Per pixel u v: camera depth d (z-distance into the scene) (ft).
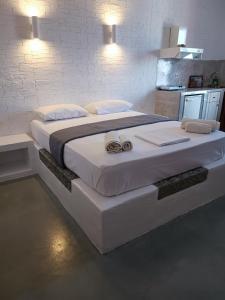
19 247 5.60
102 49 10.97
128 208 5.36
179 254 5.38
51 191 8.07
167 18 12.70
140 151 6.02
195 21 13.83
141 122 8.83
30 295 4.44
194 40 14.11
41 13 9.02
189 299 4.36
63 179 6.66
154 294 4.46
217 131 7.94
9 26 8.56
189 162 6.59
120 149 5.90
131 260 5.22
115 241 5.46
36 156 9.04
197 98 13.58
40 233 6.06
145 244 5.67
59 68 10.04
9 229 6.22
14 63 9.01
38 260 5.23
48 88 10.02
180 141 6.76
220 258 5.27
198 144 6.64
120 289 4.56
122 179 5.41
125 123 8.68
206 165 7.10
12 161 9.85
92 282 4.71
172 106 13.11
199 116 14.24
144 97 13.42
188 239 5.83
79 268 5.02
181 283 4.67
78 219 6.27
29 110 9.84
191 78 15.44
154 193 5.76
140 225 5.81
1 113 9.29
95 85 11.28
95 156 5.71
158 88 13.93
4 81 9.00
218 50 15.67
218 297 4.40
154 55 12.97
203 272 4.92
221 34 15.43
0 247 5.60
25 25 8.84
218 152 7.33
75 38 10.06
